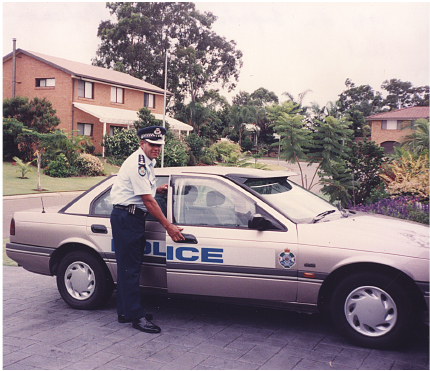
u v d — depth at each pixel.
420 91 42.91
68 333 4.00
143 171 4.04
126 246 4.08
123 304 4.11
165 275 4.22
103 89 33.88
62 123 31.12
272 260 3.83
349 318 3.61
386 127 40.62
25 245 4.88
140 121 32.12
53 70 31.12
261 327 4.13
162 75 52.25
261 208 4.02
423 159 10.52
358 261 3.54
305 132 10.17
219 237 4.00
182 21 51.66
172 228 4.04
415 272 3.41
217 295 4.06
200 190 4.28
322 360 3.37
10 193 18.61
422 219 8.23
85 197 4.78
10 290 5.49
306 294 3.76
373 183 10.85
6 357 3.47
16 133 25.22
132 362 3.38
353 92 45.69
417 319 3.50
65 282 4.74
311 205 4.42
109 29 49.88
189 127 40.69
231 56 55.97
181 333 3.99
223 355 3.49
